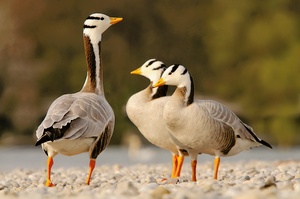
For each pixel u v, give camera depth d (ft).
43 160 126.52
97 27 58.44
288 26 198.39
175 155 59.93
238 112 204.23
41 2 214.90
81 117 51.52
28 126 200.54
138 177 62.28
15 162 119.44
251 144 55.98
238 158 120.16
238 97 206.80
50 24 214.28
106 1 214.90
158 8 219.82
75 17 214.69
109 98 176.86
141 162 116.37
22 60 209.97
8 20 214.69
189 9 222.07
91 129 51.75
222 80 208.44
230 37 206.49
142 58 214.28
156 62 63.31
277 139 194.18
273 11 205.26
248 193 38.96
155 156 136.67
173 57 217.97
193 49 219.20
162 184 51.65
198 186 46.11
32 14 214.48
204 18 220.02
